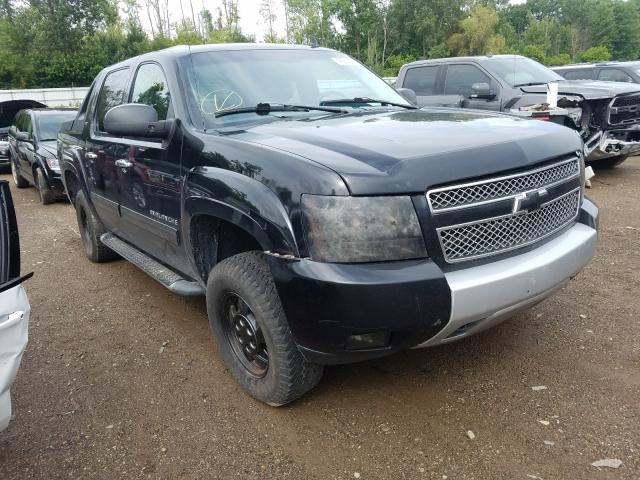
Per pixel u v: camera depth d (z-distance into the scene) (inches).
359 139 104.5
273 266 97.3
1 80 1520.7
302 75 153.1
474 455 98.7
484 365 128.6
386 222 90.4
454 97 357.1
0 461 104.3
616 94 321.1
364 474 95.8
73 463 102.9
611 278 178.2
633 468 93.2
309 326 94.6
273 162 100.4
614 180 348.8
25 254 252.8
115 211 177.0
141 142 148.9
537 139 108.3
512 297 98.1
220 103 134.4
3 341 81.2
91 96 207.0
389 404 115.6
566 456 97.0
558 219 113.5
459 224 94.7
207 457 102.7
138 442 108.1
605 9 3061.0
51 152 367.2
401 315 89.6
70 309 179.9
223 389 125.7
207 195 113.9
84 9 1628.9
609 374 121.7
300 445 104.5
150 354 145.0
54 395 127.1
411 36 2174.0
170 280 143.3
